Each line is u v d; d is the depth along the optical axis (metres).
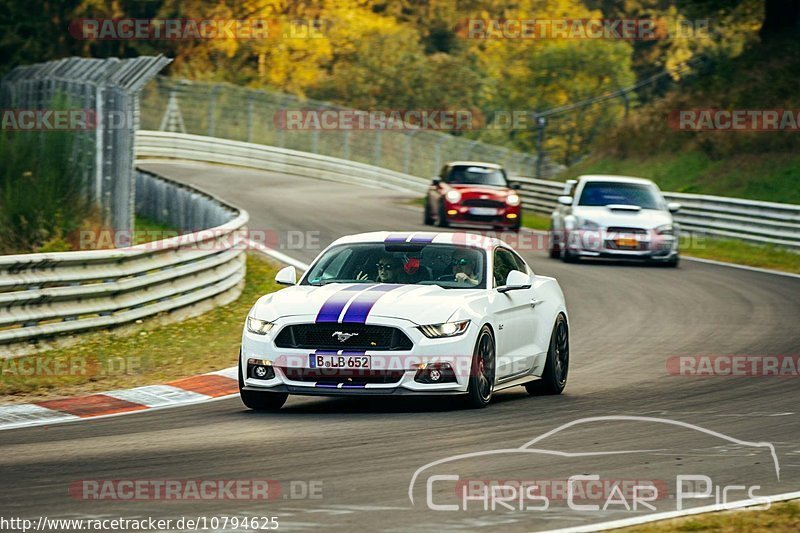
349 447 30.52
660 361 49.09
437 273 39.19
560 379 42.22
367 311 35.91
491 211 106.75
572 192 91.94
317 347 35.81
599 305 66.06
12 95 106.69
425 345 35.50
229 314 61.78
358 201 142.75
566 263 86.31
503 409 37.25
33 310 48.72
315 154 186.12
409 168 194.12
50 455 29.83
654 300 67.94
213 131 189.00
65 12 195.25
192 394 40.88
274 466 28.11
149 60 78.88
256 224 107.44
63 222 73.25
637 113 153.88
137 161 173.50
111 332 53.16
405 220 116.69
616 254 84.44
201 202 91.44
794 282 76.88
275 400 37.69
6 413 37.09
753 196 123.81
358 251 40.41
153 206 108.44
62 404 38.78
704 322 60.09
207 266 63.59
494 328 37.91
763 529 22.28
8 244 71.06
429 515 23.28
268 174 176.75
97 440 32.03
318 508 23.86
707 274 80.81
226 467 28.02
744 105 139.12
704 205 104.44
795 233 92.81
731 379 44.25
